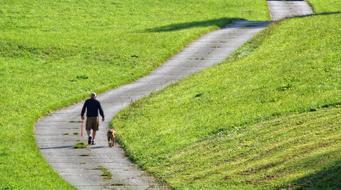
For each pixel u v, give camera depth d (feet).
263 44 275.59
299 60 216.13
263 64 225.15
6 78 244.83
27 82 240.94
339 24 278.87
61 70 259.60
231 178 128.16
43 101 217.36
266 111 168.96
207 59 278.26
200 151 149.89
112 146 166.30
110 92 232.94
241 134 154.92
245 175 128.06
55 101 218.38
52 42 296.30
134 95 226.58
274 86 189.98
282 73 202.80
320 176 116.57
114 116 197.57
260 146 143.54
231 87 201.67
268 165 129.80
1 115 197.36
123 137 171.83
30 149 162.91
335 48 225.97
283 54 236.63
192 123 172.35
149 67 267.18
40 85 237.86
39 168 147.02
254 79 204.03
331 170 117.39
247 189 119.85
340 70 193.67
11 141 169.68
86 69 262.26
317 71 196.24
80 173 144.87
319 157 125.49
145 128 177.37
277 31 293.02
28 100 217.15
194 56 284.20
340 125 145.48
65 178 141.28
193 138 160.04
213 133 161.07
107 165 150.92
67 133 181.16
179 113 185.78
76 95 227.40
